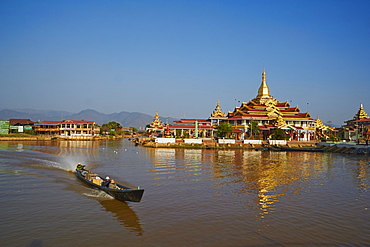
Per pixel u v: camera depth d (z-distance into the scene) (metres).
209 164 55.41
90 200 28.69
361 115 141.25
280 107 140.50
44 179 37.97
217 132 113.81
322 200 29.70
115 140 157.75
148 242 19.61
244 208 26.78
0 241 19.45
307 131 124.19
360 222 23.45
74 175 41.44
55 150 80.56
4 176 39.53
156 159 62.91
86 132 156.75
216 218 24.06
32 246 18.83
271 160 63.59
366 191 33.81
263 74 147.25
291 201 29.22
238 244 19.42
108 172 45.38
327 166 54.53
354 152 81.56
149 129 157.50
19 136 132.12
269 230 21.70
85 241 19.67
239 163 57.50
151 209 26.25
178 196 30.67
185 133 125.38
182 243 19.48
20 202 27.81
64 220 23.31
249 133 120.38
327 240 20.11
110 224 22.59
